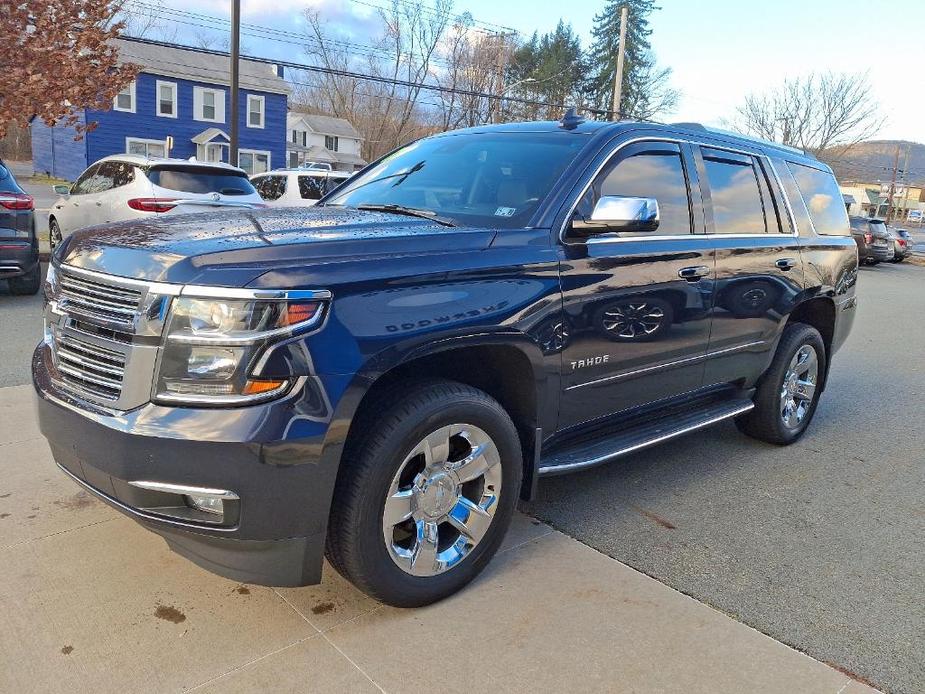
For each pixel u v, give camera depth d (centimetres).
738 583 331
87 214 1137
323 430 248
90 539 335
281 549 256
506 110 4991
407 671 258
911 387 739
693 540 371
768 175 480
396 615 290
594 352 347
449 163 400
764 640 288
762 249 451
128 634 271
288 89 4256
